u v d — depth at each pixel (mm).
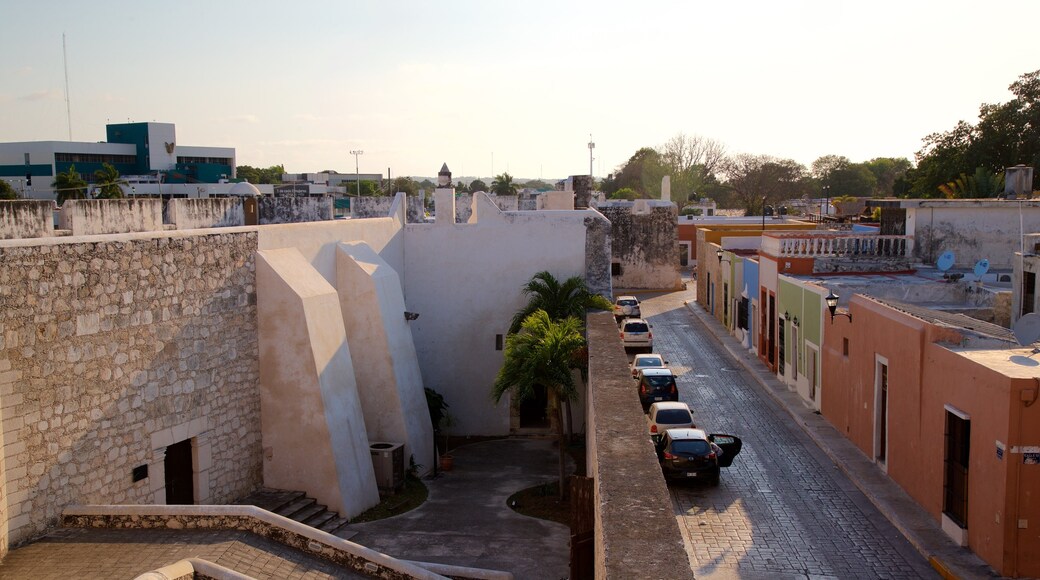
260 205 28766
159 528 13883
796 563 15312
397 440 22203
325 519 18078
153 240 15719
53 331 13625
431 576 13930
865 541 16297
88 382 14328
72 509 13930
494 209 27641
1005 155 51219
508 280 27859
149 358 15680
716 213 95875
